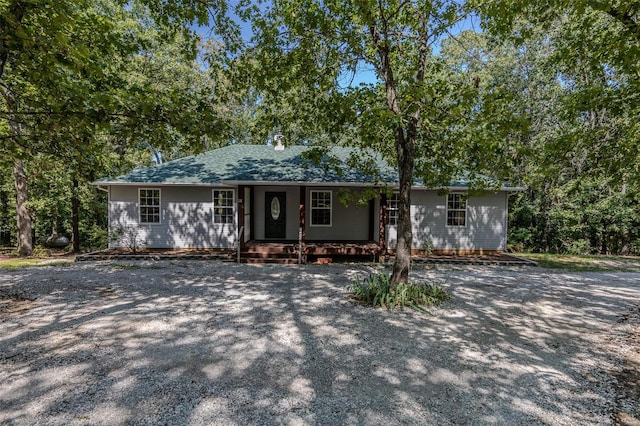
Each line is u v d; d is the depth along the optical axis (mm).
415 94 5434
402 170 6797
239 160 13461
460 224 12711
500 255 12484
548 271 10164
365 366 3764
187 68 17719
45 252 15109
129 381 3352
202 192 12539
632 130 5336
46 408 2873
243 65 6789
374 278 7680
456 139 6195
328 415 2830
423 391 3250
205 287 7461
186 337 4543
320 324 5129
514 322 5379
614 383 3467
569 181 15344
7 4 3887
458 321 5367
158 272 9133
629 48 4672
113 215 12383
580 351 4277
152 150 20453
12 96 6230
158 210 12484
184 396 3092
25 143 6688
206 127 5902
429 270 10023
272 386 3299
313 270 9766
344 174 11586
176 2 5906
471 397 3156
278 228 13000
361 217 13070
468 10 6199
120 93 5309
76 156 6973
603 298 6977
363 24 6371
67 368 3607
